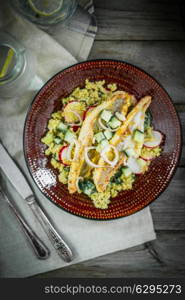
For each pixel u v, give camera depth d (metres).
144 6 0.64
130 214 0.58
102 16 0.64
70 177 0.58
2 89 0.59
